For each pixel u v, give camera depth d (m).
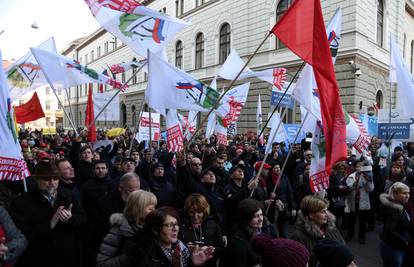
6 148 3.60
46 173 3.11
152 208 2.66
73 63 6.50
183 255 2.57
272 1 20.20
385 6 20.05
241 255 2.80
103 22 5.39
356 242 6.82
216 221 3.75
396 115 9.94
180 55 29.30
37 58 6.18
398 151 8.58
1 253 2.53
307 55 4.01
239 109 8.43
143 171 5.72
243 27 22.09
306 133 12.31
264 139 14.24
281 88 9.54
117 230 2.63
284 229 5.91
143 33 5.61
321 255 2.14
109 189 4.25
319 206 3.25
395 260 3.98
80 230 3.48
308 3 4.04
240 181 4.95
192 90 5.34
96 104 9.12
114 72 10.89
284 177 6.08
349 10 16.69
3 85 3.63
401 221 3.96
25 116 7.94
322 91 3.93
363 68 17.11
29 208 3.05
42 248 3.06
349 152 8.93
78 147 5.56
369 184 6.65
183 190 5.04
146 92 5.16
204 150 9.16
